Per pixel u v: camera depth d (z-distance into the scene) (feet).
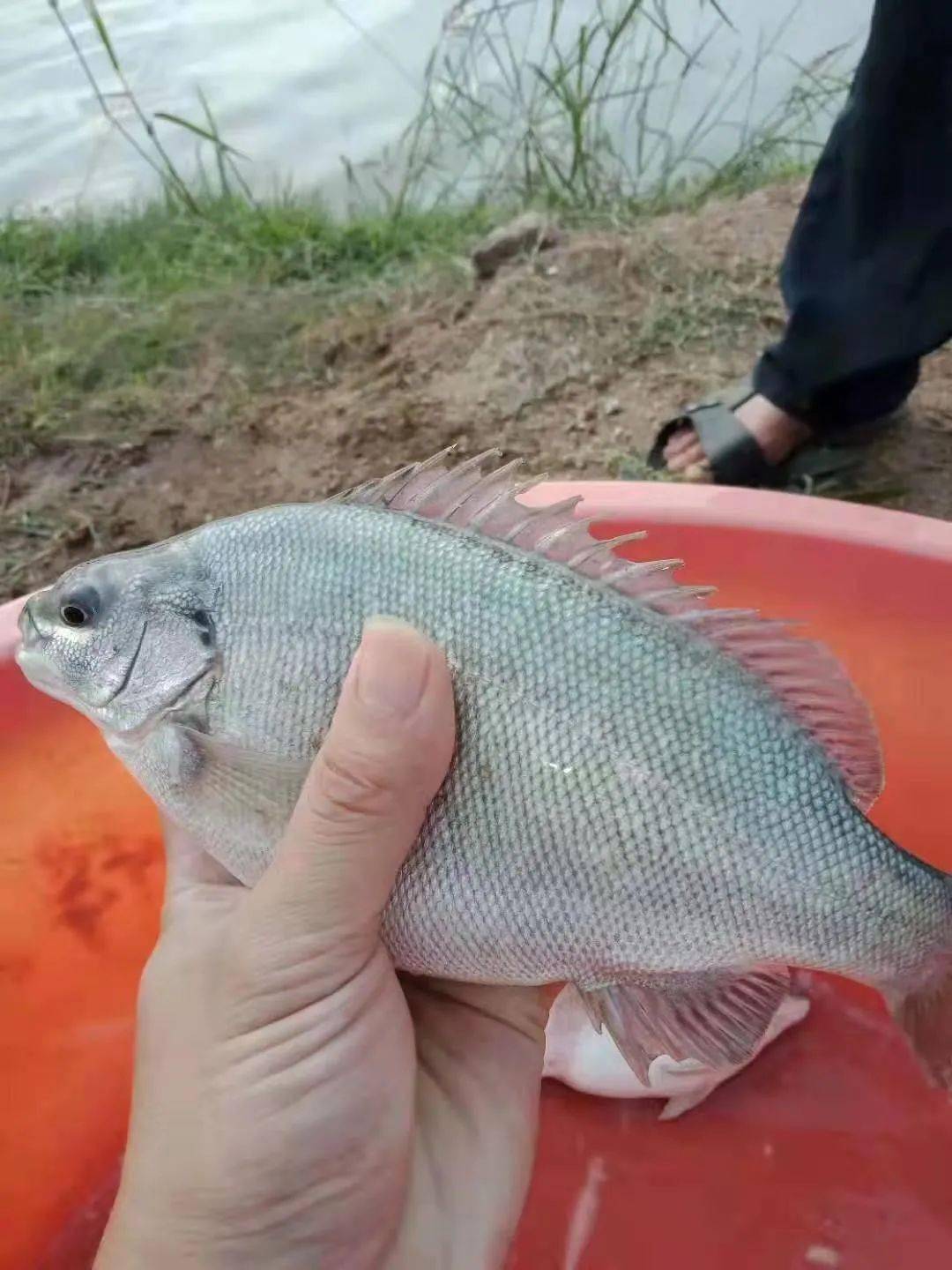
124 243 2.36
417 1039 0.83
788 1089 0.98
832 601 1.12
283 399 1.87
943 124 1.28
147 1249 0.64
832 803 0.69
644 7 2.76
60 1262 0.87
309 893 0.63
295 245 2.31
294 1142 0.64
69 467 1.75
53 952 0.98
